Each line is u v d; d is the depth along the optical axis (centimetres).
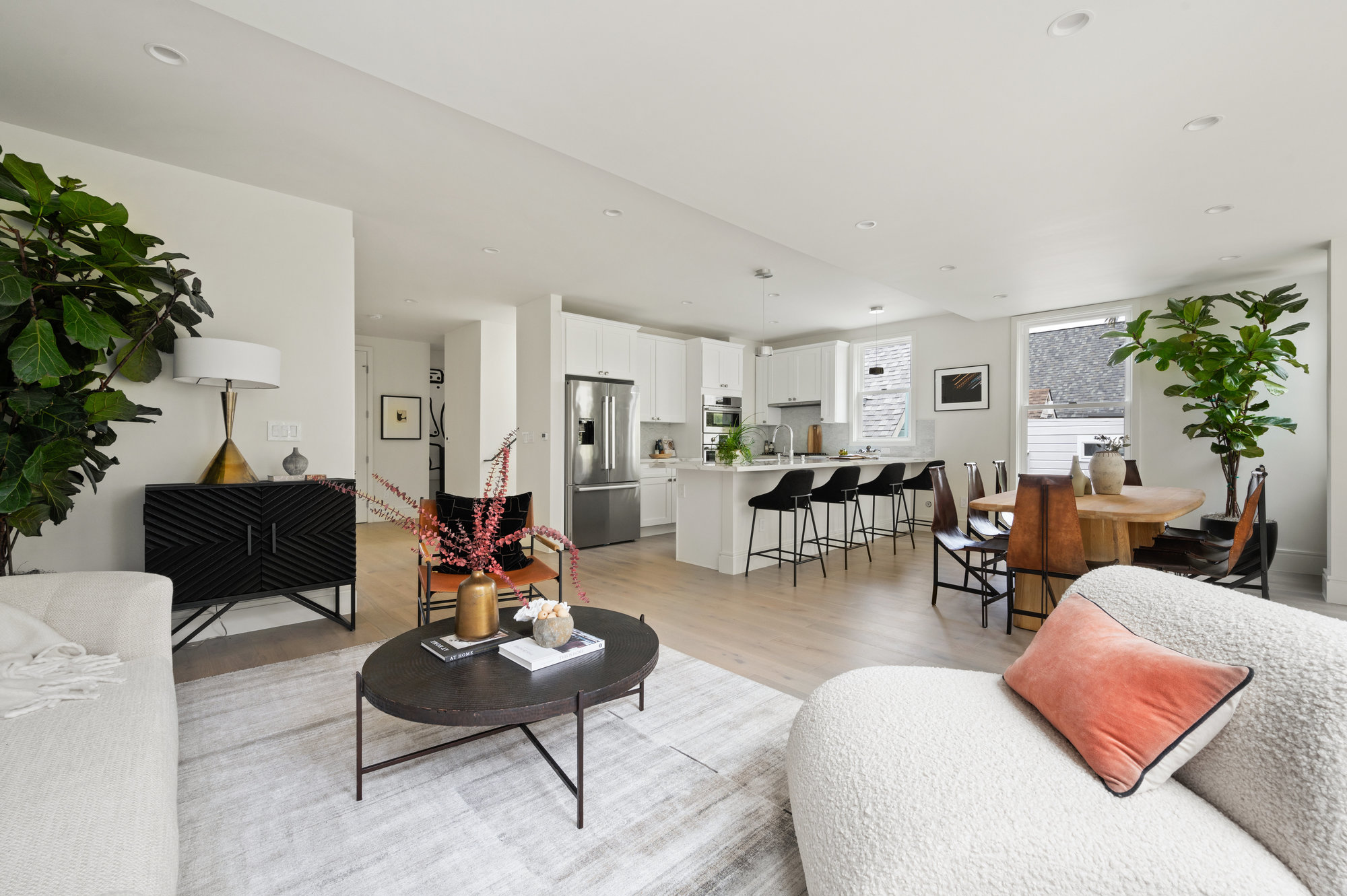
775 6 173
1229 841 94
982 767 114
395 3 170
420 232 404
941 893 94
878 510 657
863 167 277
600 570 491
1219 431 446
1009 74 206
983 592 350
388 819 165
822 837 116
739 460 493
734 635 322
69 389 236
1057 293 514
